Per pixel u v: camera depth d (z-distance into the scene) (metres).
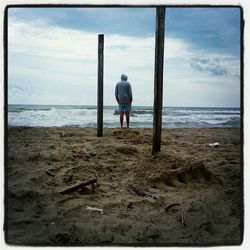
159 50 5.63
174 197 4.29
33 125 14.34
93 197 4.17
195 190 4.58
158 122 5.92
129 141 7.60
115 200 4.11
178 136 9.52
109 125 14.85
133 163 5.68
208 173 5.05
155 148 6.01
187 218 3.69
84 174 5.00
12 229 3.30
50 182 4.50
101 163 5.63
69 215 3.63
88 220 3.53
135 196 4.30
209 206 4.04
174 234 3.36
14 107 23.97
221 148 7.38
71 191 4.24
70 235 3.22
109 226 3.42
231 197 4.38
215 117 20.44
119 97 9.88
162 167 5.23
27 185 4.27
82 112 21.42
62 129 9.82
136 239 3.22
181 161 5.49
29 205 3.83
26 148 6.12
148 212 3.82
